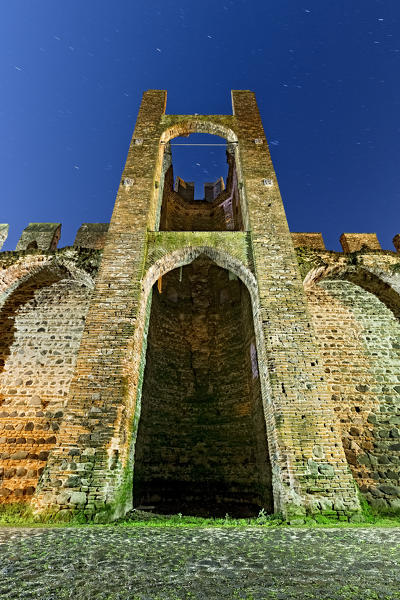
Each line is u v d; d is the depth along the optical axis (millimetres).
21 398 9195
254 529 5285
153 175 11258
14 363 9703
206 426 11492
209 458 10859
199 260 15141
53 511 5922
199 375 12617
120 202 10453
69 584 2645
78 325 10266
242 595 2424
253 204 10406
